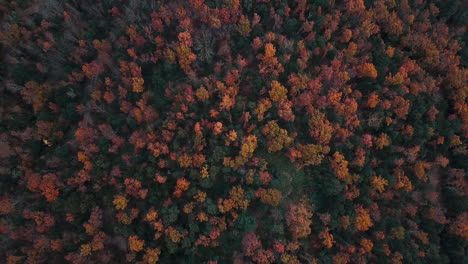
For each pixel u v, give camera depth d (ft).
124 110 234.17
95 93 238.07
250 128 224.12
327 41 251.60
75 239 217.97
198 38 237.45
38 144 246.06
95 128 237.86
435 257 230.27
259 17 237.25
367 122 239.30
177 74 242.37
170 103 235.61
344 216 215.92
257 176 216.54
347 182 219.41
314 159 219.20
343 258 214.48
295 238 211.82
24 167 239.30
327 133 220.23
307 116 233.96
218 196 220.64
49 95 250.57
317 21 247.50
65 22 254.06
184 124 226.17
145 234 214.69
